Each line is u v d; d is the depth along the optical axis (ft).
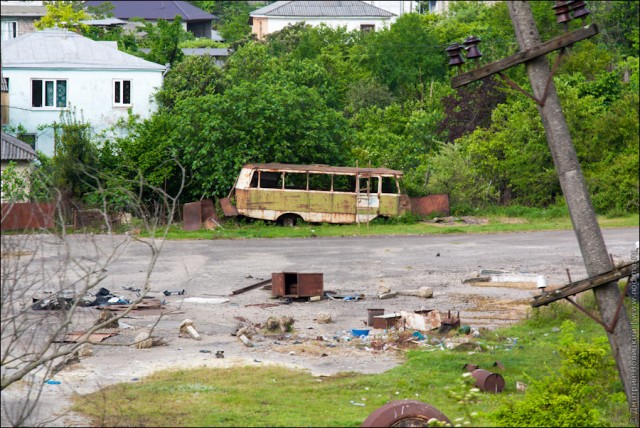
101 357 115.34
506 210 312.91
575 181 81.15
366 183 297.53
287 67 402.93
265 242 257.55
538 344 125.80
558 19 80.53
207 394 96.89
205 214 284.20
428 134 363.76
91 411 88.17
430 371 110.01
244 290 175.22
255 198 289.74
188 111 297.12
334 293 173.47
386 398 96.17
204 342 128.67
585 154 325.83
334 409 91.20
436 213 307.58
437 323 137.59
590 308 144.46
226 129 295.07
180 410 89.45
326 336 134.41
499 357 116.98
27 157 265.95
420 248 239.50
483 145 326.65
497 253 226.99
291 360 117.91
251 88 303.68
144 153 288.71
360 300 167.63
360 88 422.82
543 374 107.24
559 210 308.19
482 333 133.39
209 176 295.07
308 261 217.56
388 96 426.51
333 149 312.29
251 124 298.35
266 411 89.97
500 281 186.09
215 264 212.23
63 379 101.71
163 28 480.23
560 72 406.82
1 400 90.17
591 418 81.10
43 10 580.30
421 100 430.20
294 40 524.93
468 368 108.58
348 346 127.13
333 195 292.20
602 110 360.89
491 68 81.76
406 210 297.12
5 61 334.24
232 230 277.44
